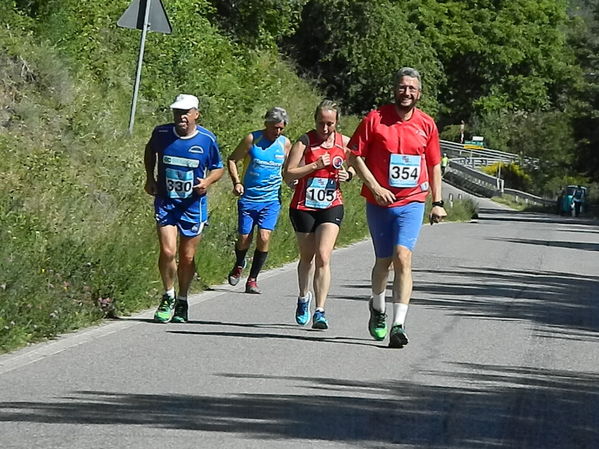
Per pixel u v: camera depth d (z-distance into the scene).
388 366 11.03
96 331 12.62
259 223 16.77
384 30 55.88
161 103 26.48
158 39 28.91
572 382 10.71
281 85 43.41
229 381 10.00
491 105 103.62
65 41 24.00
